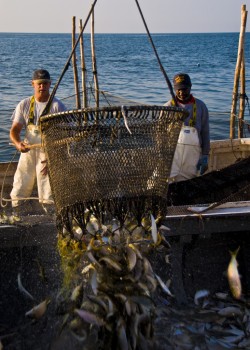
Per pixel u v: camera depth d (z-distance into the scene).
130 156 4.26
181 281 5.45
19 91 26.80
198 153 7.15
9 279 5.28
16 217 5.61
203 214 5.50
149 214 4.44
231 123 11.05
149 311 4.33
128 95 24.78
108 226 4.49
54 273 5.23
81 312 4.10
